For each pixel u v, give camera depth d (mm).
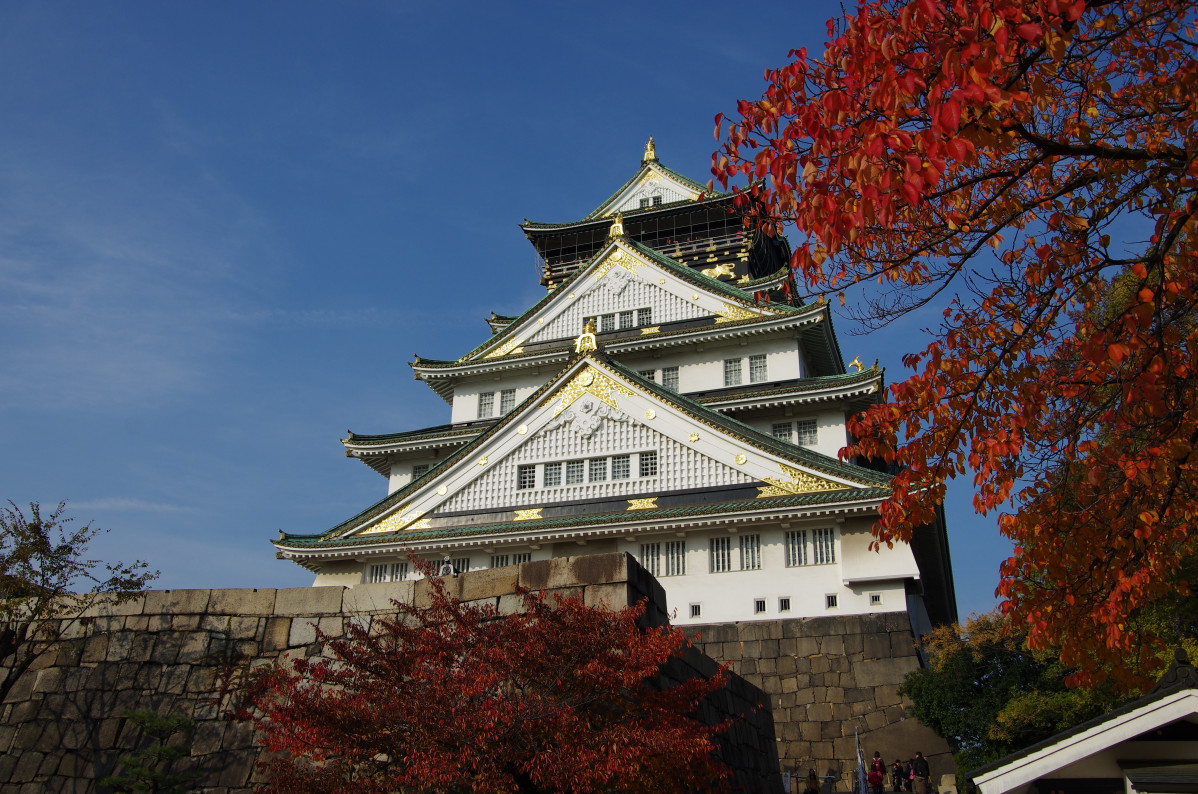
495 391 47750
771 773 21625
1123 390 10656
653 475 34219
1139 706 12523
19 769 15695
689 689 12938
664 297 47062
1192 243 9922
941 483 12688
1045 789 13102
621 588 14359
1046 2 8867
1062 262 11008
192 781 14891
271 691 14047
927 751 26141
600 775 10602
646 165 64312
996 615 24734
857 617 29172
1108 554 11992
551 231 61812
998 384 12188
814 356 45781
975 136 9445
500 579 15359
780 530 31391
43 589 16359
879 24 9680
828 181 10062
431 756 10719
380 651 12453
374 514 36688
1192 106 10109
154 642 16391
